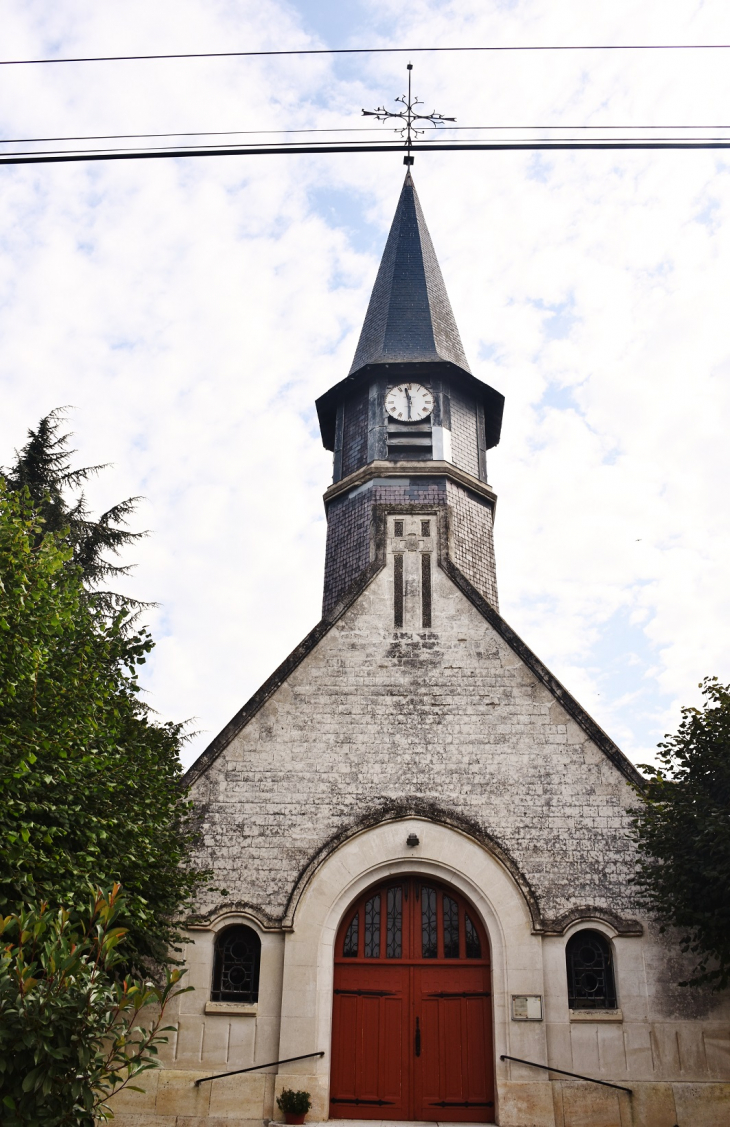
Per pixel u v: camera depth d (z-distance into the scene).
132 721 14.84
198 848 15.64
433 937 15.50
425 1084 14.53
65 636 13.66
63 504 26.77
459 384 22.78
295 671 17.09
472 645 17.30
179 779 15.52
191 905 14.83
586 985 14.91
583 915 15.00
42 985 7.96
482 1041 14.77
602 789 15.91
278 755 16.39
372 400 22.20
